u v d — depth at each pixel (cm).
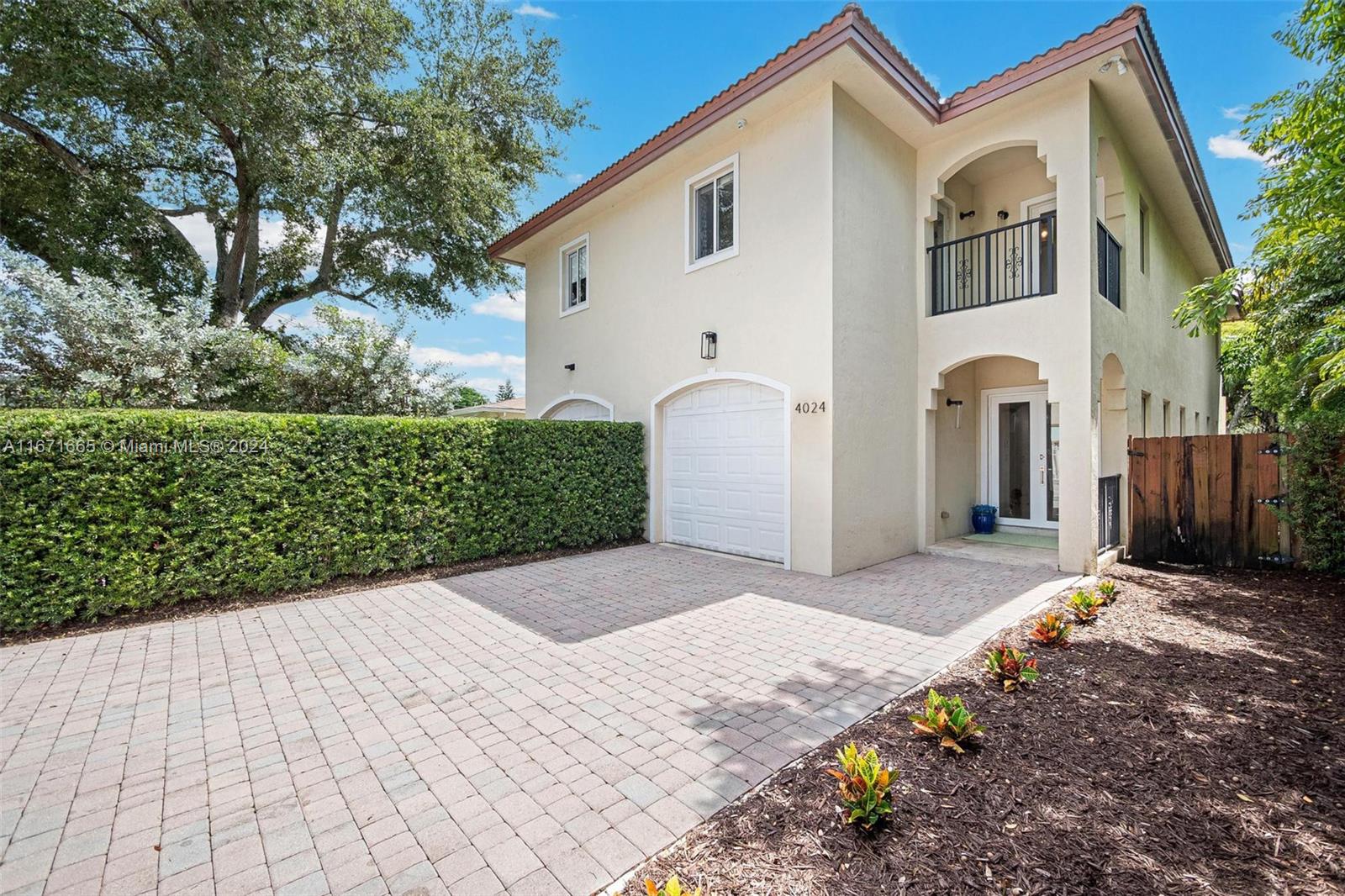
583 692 408
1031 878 219
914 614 570
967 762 300
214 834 262
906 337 876
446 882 229
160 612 602
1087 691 384
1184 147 901
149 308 871
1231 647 462
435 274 1681
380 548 736
